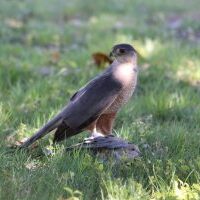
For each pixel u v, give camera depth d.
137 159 9.16
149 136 10.38
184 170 8.74
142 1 26.25
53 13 23.44
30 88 13.12
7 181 8.27
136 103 12.38
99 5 24.97
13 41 18.69
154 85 13.91
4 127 10.76
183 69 15.24
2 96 12.74
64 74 14.57
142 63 15.74
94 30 20.33
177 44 17.91
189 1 27.00
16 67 14.80
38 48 17.78
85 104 9.31
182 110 12.15
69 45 18.48
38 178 8.42
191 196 8.00
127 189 8.09
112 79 9.36
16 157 9.21
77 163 8.94
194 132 10.53
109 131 9.80
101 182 8.34
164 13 24.25
